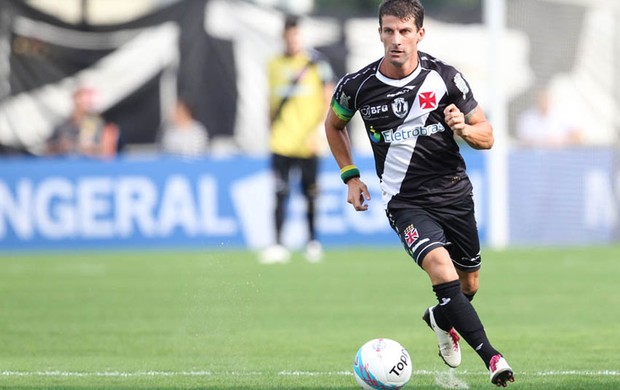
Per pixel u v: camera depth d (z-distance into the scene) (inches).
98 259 2338.8
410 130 901.8
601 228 2640.3
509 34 2728.8
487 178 2573.8
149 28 2699.3
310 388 921.5
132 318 1469.0
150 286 1845.5
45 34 2669.8
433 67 903.1
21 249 2571.4
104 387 936.3
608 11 2763.3
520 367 1034.1
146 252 2480.3
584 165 2632.9
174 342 1253.1
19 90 2659.9
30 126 2662.4
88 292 1777.8
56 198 2566.4
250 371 1031.6
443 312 861.2
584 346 1177.4
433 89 895.1
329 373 1011.9
